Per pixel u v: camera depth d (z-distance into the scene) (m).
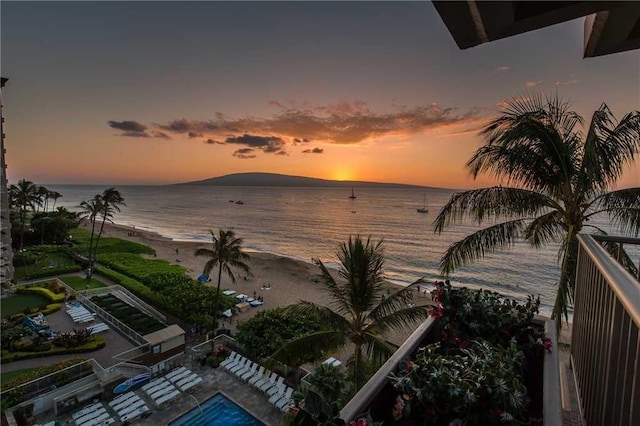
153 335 17.69
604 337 2.42
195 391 15.10
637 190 8.11
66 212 52.56
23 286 27.62
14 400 13.45
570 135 8.45
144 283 29.95
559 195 8.71
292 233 77.25
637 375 1.57
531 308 3.11
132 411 13.45
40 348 17.81
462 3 1.14
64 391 14.25
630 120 7.66
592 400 2.76
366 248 10.55
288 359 10.59
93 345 18.44
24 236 44.91
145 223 96.00
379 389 2.20
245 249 60.75
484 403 1.95
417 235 70.12
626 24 1.40
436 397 2.00
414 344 2.71
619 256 3.79
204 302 23.64
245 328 17.88
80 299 25.48
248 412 13.91
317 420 1.82
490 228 9.41
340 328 11.15
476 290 3.21
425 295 30.92
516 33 1.33
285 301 30.36
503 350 2.46
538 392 2.59
